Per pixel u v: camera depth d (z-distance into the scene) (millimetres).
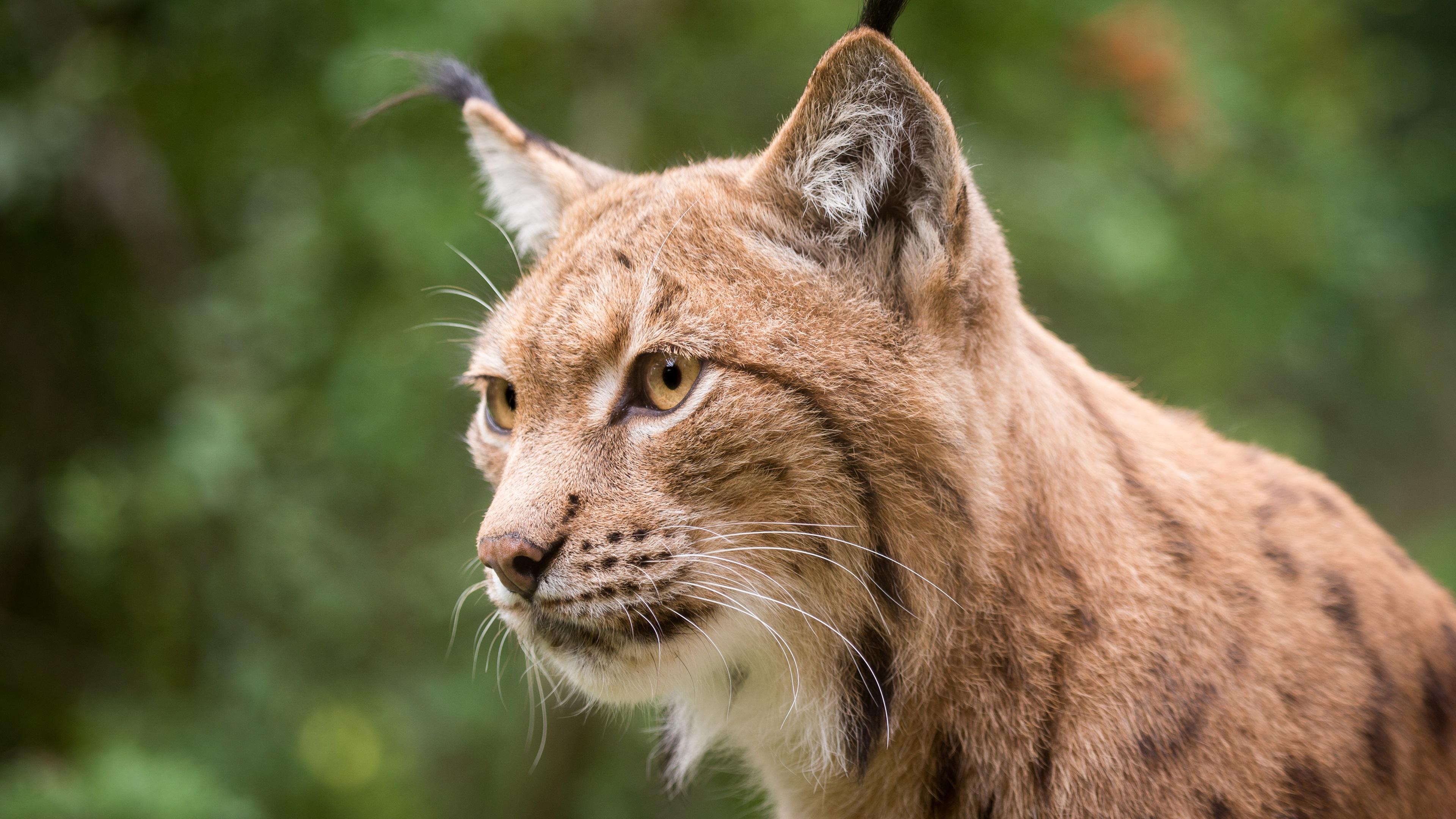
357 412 12180
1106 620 5734
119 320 13781
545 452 5867
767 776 6715
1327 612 5938
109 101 12750
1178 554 5906
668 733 7312
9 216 12867
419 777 14875
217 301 12312
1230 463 6617
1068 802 5602
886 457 5637
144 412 13641
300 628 12852
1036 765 5703
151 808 9992
